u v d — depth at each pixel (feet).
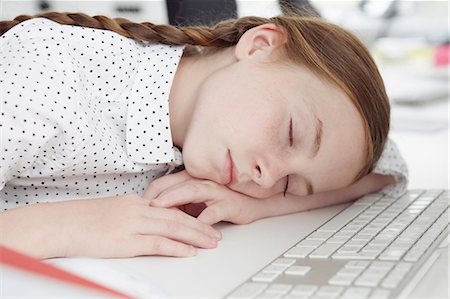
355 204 3.12
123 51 3.09
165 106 3.00
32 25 2.93
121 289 1.79
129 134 2.95
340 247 2.23
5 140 2.42
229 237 2.55
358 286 1.81
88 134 2.68
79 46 2.96
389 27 6.59
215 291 1.87
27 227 2.17
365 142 3.01
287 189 3.01
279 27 3.26
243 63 3.05
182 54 3.28
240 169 2.83
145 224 2.30
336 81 2.96
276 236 2.57
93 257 2.18
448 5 6.70
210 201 2.81
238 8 4.72
